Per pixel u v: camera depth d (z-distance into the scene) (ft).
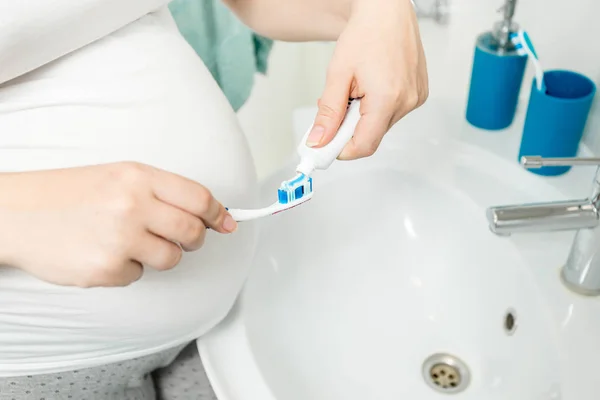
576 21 2.75
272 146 4.52
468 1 2.97
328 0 2.31
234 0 2.54
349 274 2.92
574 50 2.83
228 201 2.07
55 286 1.75
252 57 3.70
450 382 2.57
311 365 2.53
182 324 2.06
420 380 2.58
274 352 2.43
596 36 2.69
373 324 2.78
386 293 2.89
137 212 1.40
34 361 1.96
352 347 2.67
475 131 3.03
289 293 2.72
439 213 2.89
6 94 1.81
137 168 1.45
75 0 1.71
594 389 1.96
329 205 2.93
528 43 2.53
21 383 2.08
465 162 2.92
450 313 2.76
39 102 1.81
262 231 2.67
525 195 2.73
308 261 2.85
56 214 1.40
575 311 2.22
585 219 2.10
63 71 1.86
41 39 1.72
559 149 2.65
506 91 2.88
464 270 2.77
